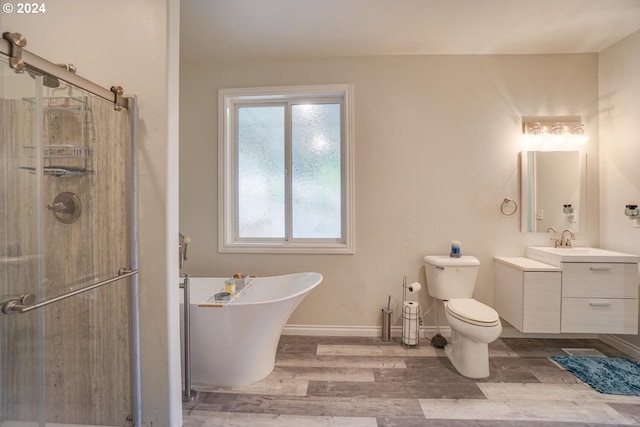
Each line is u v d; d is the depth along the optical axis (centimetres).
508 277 236
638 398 175
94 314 144
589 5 195
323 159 276
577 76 255
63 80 119
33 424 129
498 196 258
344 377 197
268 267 267
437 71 258
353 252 261
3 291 125
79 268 142
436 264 237
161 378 147
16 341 126
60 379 140
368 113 260
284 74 263
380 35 229
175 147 152
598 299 211
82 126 138
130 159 143
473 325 190
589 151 256
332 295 264
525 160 255
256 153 281
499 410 164
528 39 236
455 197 259
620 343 233
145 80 144
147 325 147
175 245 152
